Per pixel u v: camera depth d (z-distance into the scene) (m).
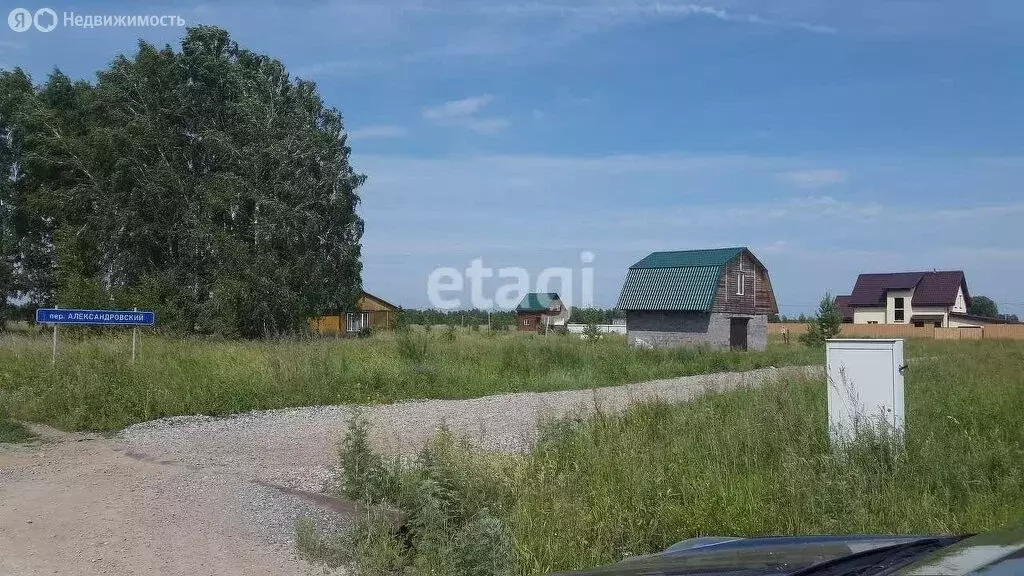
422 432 11.43
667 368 24.16
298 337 26.53
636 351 26.98
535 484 6.16
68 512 7.04
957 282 70.81
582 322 80.94
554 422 9.23
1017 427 8.78
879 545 3.03
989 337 57.97
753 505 5.65
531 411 13.82
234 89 44.19
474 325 73.62
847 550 2.98
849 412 7.22
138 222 41.03
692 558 3.15
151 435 11.50
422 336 22.84
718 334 39.88
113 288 38.06
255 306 39.22
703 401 11.39
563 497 5.65
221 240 39.31
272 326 39.81
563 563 5.00
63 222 41.59
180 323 38.97
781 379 13.05
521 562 4.96
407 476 6.40
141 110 42.56
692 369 25.02
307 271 42.50
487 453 7.50
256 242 40.53
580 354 23.64
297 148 42.91
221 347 18.66
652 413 10.02
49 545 6.06
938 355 27.70
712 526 5.51
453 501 5.88
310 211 43.25
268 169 42.62
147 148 42.34
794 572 2.61
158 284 38.75
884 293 73.38
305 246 42.78
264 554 5.84
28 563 5.62
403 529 5.94
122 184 41.88
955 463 6.49
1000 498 6.02
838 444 6.93
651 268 42.25
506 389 18.25
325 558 5.69
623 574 2.93
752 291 42.81
